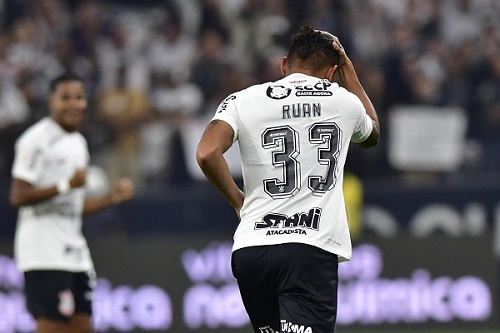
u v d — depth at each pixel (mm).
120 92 52469
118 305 41094
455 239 42812
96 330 40875
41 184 28469
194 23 61062
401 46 58344
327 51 19797
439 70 58219
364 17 61656
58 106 28719
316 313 18406
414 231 48125
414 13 62062
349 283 42000
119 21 62219
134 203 47406
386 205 48062
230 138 18734
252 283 18797
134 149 51125
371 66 56625
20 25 58281
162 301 41250
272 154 18781
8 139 49875
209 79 55406
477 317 42688
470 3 64625
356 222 47531
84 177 27656
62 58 56906
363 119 19531
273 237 18516
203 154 18406
